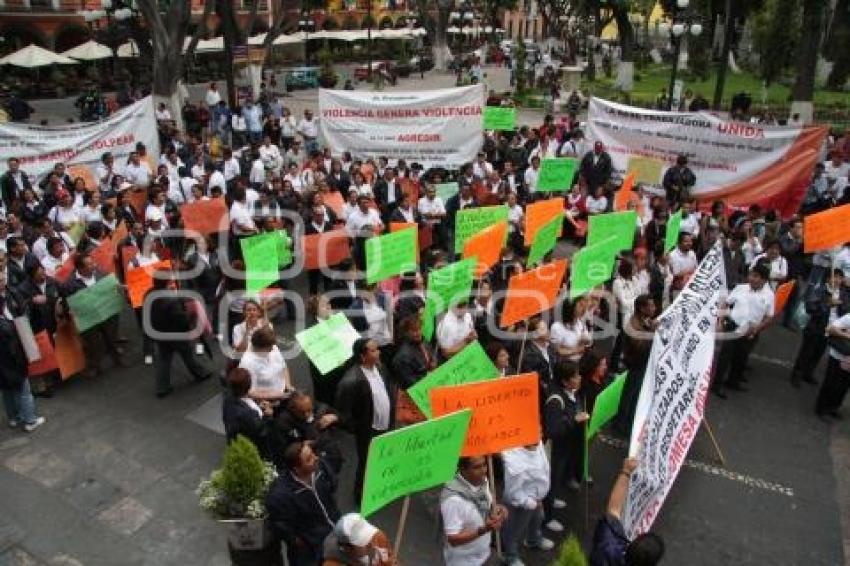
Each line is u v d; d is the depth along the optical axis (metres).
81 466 7.64
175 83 23.17
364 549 4.41
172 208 13.01
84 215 12.45
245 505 5.43
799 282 11.57
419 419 7.23
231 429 6.41
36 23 41.41
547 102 32.91
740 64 48.59
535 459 5.74
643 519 5.78
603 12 49.75
